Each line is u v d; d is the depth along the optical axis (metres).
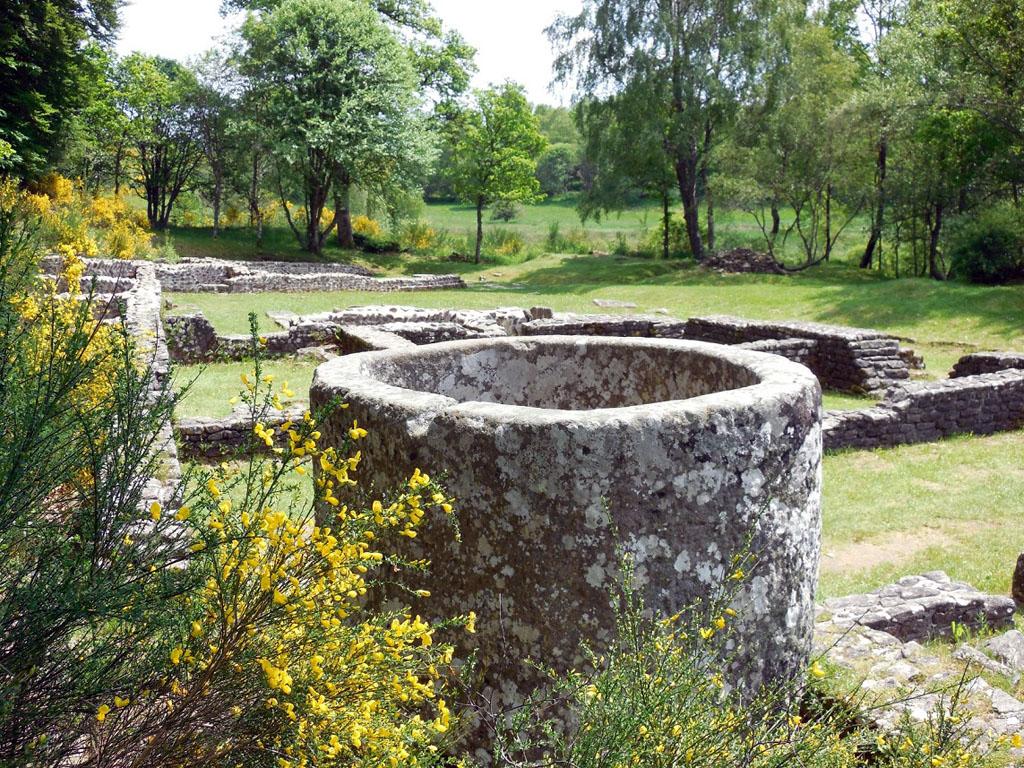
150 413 2.26
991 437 11.30
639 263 34.59
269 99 35.47
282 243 39.25
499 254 42.88
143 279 17.89
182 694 2.02
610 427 2.61
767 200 31.92
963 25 23.47
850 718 2.97
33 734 1.94
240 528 2.10
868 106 28.61
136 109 39.62
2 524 1.94
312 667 1.95
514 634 2.73
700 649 2.34
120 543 2.04
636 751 2.00
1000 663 4.51
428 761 2.18
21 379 2.11
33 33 26.62
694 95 32.47
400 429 2.86
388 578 2.97
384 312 18.05
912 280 23.09
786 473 2.91
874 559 7.08
